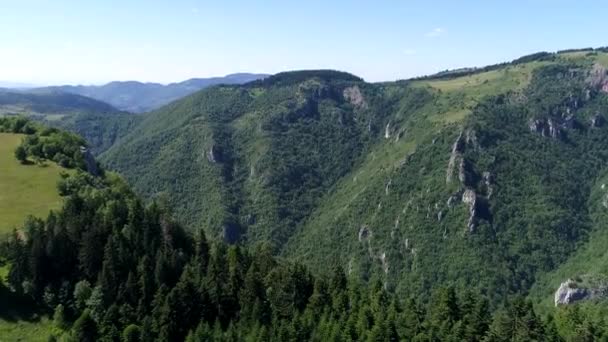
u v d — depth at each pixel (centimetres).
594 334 13625
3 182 17350
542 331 12888
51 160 19650
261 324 12106
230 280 12925
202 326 11562
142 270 12412
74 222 13212
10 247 13175
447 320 12825
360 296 13562
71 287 12412
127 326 11481
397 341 11950
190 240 14512
